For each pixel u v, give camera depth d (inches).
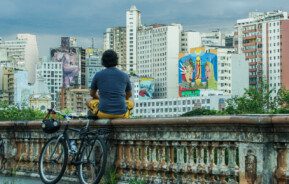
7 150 513.0
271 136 300.7
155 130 374.3
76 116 426.0
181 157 357.7
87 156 395.5
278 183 297.7
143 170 385.4
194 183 347.9
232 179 324.2
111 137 409.4
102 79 417.4
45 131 429.1
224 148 328.5
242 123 308.7
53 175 441.7
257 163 303.4
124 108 417.7
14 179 461.7
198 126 342.0
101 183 408.2
